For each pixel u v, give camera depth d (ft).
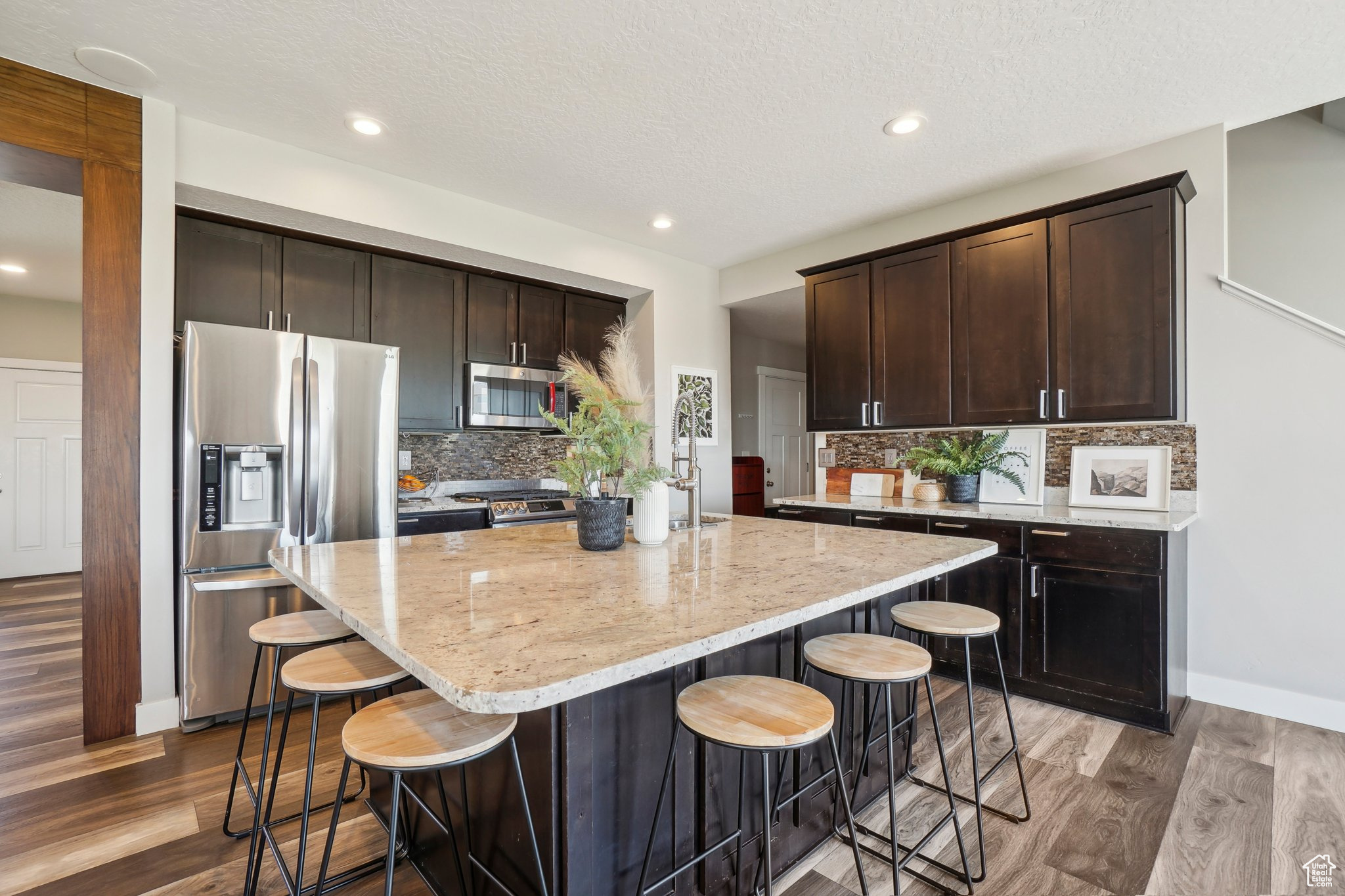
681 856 4.38
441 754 3.23
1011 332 9.77
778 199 10.95
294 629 5.37
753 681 4.32
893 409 11.21
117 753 7.26
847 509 10.98
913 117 8.29
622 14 6.30
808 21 6.40
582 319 14.03
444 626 3.43
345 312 10.68
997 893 4.92
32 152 7.20
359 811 6.13
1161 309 8.36
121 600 7.63
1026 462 10.59
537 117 8.27
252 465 8.39
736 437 19.75
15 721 8.10
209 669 7.97
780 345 21.66
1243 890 4.93
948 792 5.03
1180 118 8.34
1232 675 8.59
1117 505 9.52
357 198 9.64
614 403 6.29
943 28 6.50
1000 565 9.24
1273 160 10.49
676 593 4.20
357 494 9.30
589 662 2.85
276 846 4.82
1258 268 10.59
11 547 16.81
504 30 6.54
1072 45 6.79
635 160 9.48
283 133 8.71
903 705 6.86
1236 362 8.52
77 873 5.18
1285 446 8.19
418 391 11.56
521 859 3.91
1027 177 10.11
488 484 13.92
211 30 6.53
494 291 12.61
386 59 7.05
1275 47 6.79
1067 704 8.60
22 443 16.97
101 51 6.86
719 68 7.22
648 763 4.17
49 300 17.33
